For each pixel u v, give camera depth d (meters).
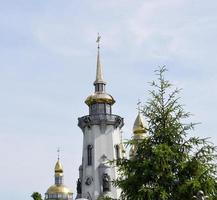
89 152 132.50
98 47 145.88
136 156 38.69
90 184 128.12
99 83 141.50
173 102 39.31
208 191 35.69
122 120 138.00
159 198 35.91
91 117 133.75
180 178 36.97
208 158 37.09
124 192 38.16
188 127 38.47
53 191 171.00
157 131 38.41
